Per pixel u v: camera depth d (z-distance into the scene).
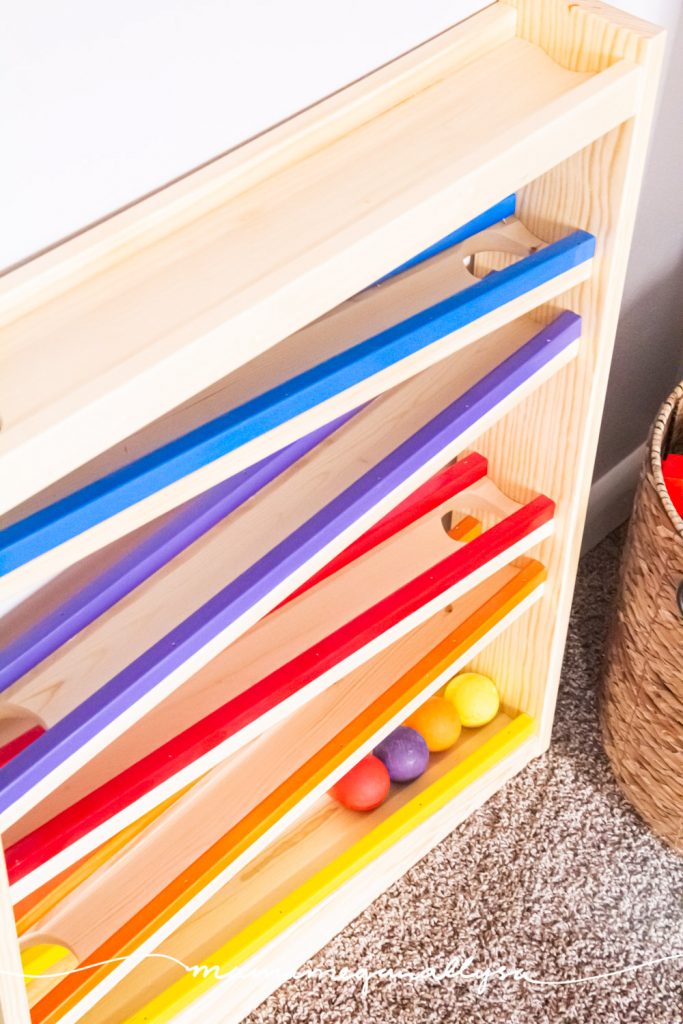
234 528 1.09
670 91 1.49
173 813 1.27
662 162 1.56
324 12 1.01
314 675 1.14
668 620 1.31
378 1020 1.38
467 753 1.58
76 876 1.19
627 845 1.55
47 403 0.80
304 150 1.02
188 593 1.04
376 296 1.13
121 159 0.95
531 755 1.63
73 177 0.93
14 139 0.87
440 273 1.16
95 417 0.79
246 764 1.31
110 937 1.17
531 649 1.54
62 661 1.02
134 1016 1.30
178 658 0.99
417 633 1.43
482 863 1.53
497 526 1.31
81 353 0.85
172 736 1.13
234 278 0.90
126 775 1.05
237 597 1.01
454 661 1.37
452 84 1.09
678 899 1.50
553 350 1.18
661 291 1.76
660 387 1.92
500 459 1.40
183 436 0.92
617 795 1.61
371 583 1.27
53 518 0.85
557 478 1.35
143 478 0.88
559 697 1.72
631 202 1.12
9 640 1.14
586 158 1.11
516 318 1.22
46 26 0.84
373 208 0.94
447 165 0.97
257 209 0.97
